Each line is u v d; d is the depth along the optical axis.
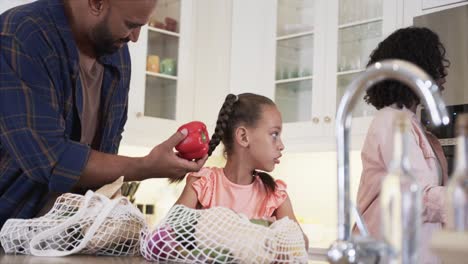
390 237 0.70
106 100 1.59
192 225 1.11
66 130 1.45
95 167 1.35
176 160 1.41
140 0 1.37
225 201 1.54
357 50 3.26
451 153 2.61
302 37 3.48
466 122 0.67
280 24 3.55
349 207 0.77
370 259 0.72
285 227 1.11
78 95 1.45
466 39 2.71
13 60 1.33
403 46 1.92
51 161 1.33
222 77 3.63
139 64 3.45
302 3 3.51
